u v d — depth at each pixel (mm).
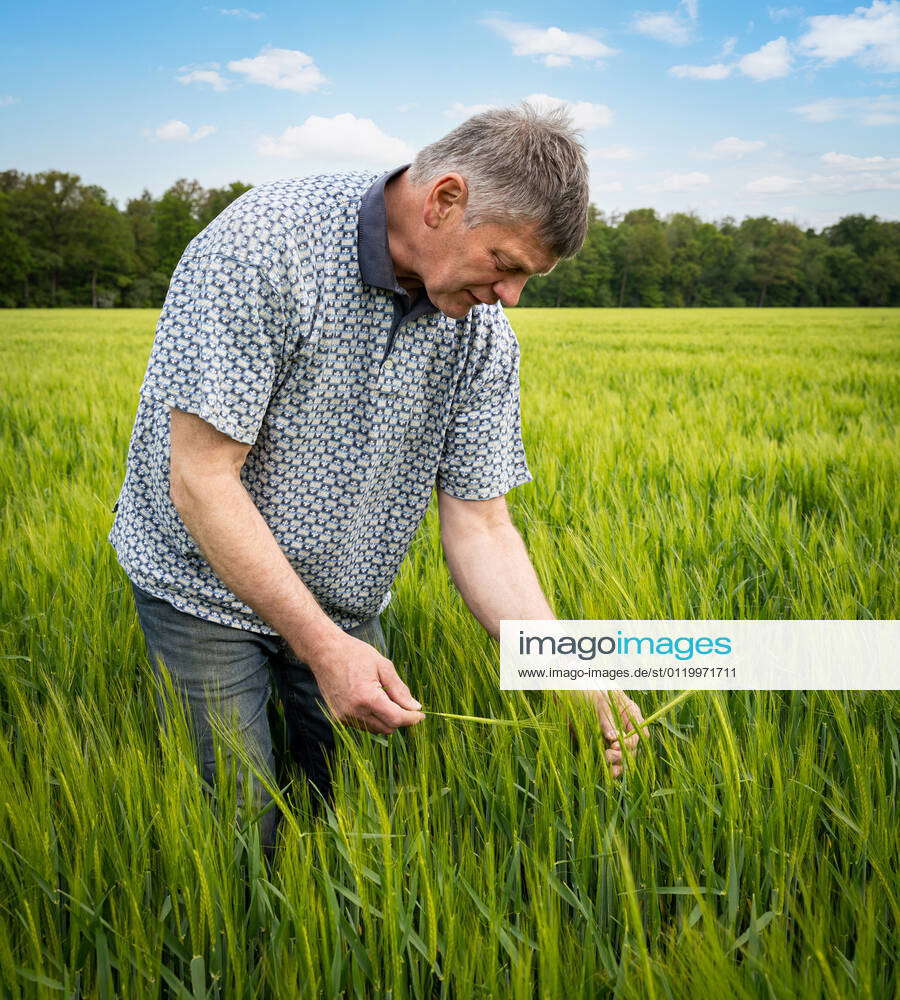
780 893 1446
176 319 1498
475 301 1528
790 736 1908
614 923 1482
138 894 1378
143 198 94125
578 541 2666
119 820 1596
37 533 3166
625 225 96125
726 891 1471
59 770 1592
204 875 1326
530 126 1373
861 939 1260
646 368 12359
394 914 1299
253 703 1820
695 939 1265
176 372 1493
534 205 1356
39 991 1195
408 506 1921
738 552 2977
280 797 1472
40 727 1970
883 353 16484
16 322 33594
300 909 1328
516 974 1215
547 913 1353
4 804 1490
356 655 1585
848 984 1308
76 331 25656
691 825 1606
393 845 1522
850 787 1743
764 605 2557
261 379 1509
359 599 2016
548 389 9227
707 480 4227
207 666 1764
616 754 1729
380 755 1902
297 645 1600
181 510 1549
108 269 79812
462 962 1312
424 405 1761
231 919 1329
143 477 1703
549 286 89562
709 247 95000
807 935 1257
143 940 1286
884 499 3682
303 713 2109
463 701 1989
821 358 14875
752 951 1323
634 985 1277
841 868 1637
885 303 94875
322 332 1559
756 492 4160
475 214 1386
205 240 1503
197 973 1289
